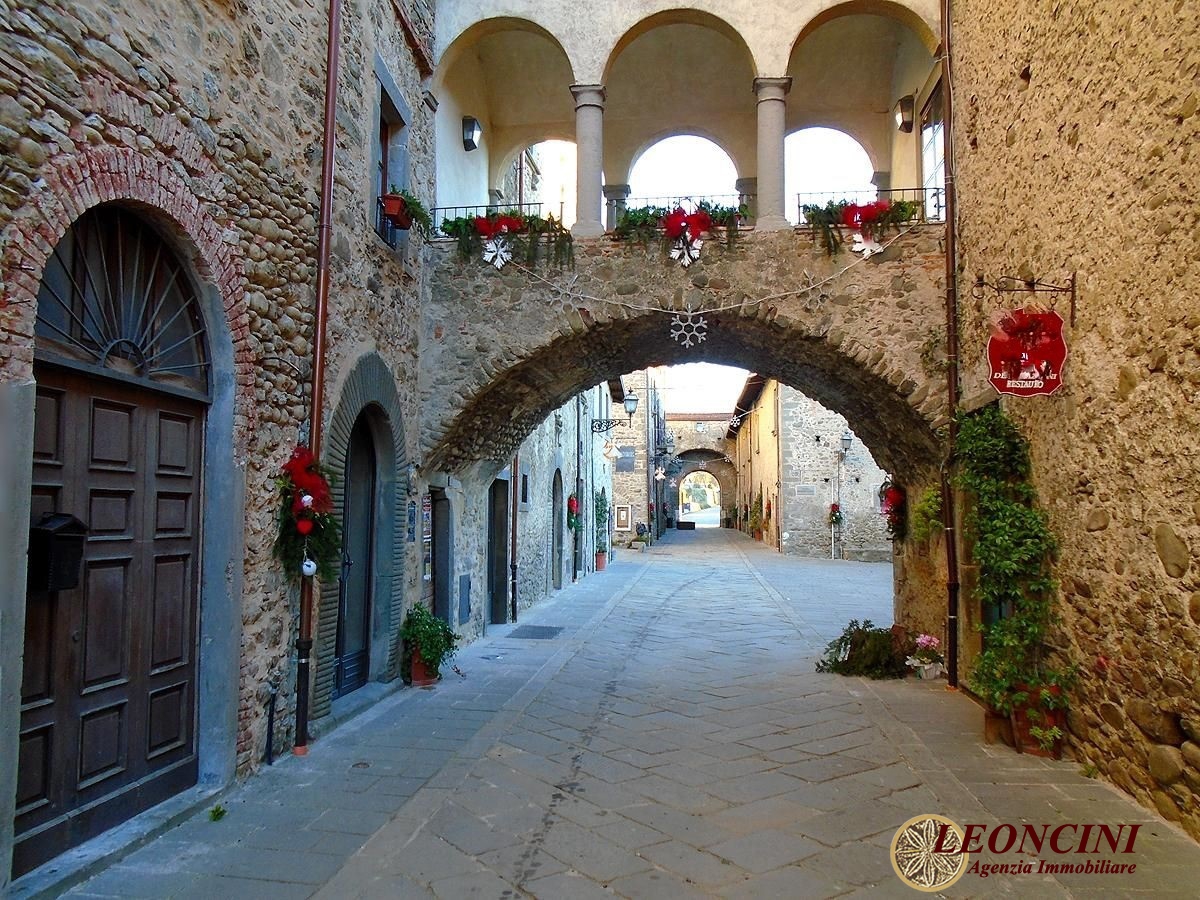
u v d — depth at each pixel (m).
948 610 7.57
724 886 3.41
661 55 10.34
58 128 3.27
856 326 7.66
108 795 3.77
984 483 5.79
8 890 3.00
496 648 9.53
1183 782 3.96
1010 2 5.91
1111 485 4.55
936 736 5.79
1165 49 3.92
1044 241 5.36
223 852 3.73
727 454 51.16
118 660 3.86
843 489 26.05
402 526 7.47
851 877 3.49
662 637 10.56
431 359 8.12
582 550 19.59
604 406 24.83
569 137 11.30
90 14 3.46
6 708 2.97
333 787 4.62
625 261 7.97
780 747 5.51
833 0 8.23
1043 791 4.57
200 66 4.29
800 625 11.55
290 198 5.29
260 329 4.89
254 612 4.80
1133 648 4.36
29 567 3.25
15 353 3.04
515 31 9.99
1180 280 3.85
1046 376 5.13
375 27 6.95
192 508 4.45
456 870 3.56
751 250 7.84
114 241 3.86
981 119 6.63
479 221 8.11
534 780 4.79
